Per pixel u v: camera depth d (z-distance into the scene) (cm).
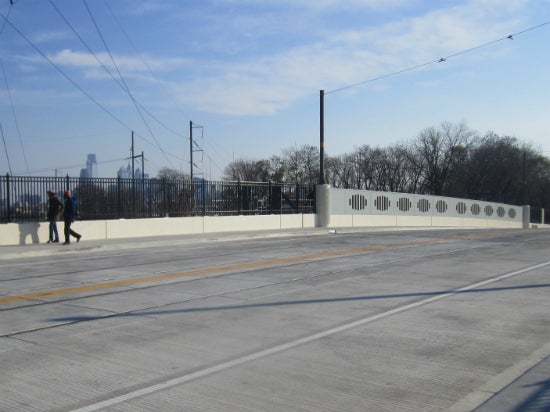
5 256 1695
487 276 1262
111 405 498
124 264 1531
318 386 546
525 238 2405
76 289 1114
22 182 2034
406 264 1488
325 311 898
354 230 3128
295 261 1570
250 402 504
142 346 695
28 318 855
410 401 507
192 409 488
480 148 8062
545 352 663
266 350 673
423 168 8281
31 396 521
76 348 687
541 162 8775
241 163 8219
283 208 3125
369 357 644
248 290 1097
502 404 499
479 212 5044
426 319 838
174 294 1056
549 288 1097
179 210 2591
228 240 2417
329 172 8969
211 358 642
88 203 2241
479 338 728
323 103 3303
